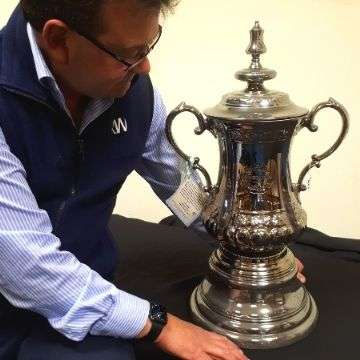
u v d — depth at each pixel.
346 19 1.43
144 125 0.89
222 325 0.85
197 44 1.52
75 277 0.71
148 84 0.90
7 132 0.72
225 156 0.82
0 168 0.67
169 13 0.70
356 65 1.44
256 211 0.81
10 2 1.59
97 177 0.83
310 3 1.44
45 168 0.77
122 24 0.64
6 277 0.69
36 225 0.69
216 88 1.53
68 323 0.71
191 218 0.93
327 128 1.45
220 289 0.88
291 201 0.83
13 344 0.82
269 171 0.79
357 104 1.44
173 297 0.98
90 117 0.79
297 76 1.49
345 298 0.95
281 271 0.87
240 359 0.78
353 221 1.42
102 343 0.75
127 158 0.86
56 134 0.76
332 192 1.45
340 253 1.14
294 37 1.46
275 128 0.75
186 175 0.92
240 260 0.87
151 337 0.76
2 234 0.67
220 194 0.84
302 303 0.88
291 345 0.84
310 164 0.83
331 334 0.85
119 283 1.04
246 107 0.76
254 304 0.85
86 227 0.84
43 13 0.66
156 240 1.19
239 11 1.48
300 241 1.18
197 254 1.13
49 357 0.75
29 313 0.82
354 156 1.44
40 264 0.68
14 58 0.73
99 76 0.70
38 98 0.73
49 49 0.69
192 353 0.76
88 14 0.63
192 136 1.54
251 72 0.77
